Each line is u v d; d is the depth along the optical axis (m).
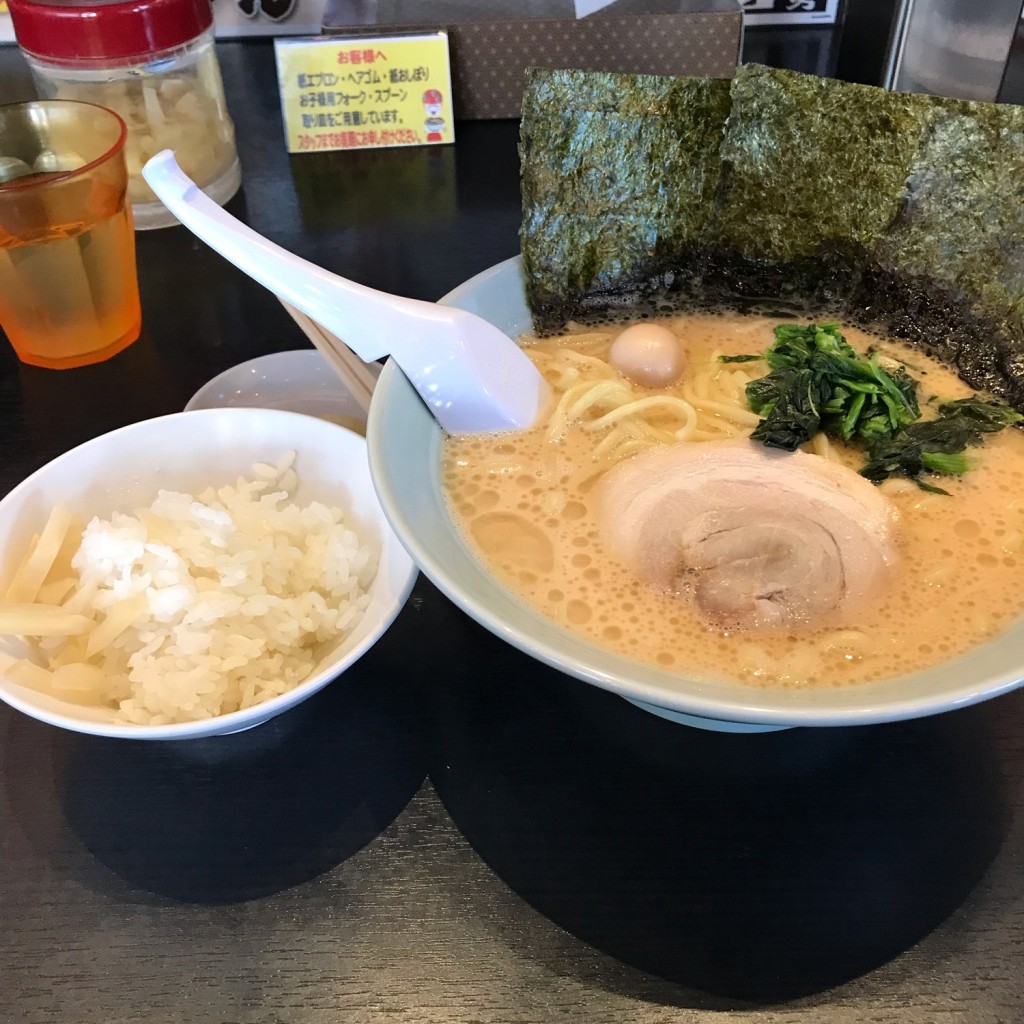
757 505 0.31
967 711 0.30
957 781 0.28
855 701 0.23
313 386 0.39
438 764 0.29
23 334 0.40
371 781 0.29
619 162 0.36
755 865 0.27
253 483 0.32
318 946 0.25
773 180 0.36
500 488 0.32
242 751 0.29
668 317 0.39
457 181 0.53
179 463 0.33
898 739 0.29
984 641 0.27
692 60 0.53
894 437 0.33
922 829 0.27
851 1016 0.24
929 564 0.29
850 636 0.27
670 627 0.28
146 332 0.43
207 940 0.26
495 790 0.28
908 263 0.36
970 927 0.26
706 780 0.28
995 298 0.34
